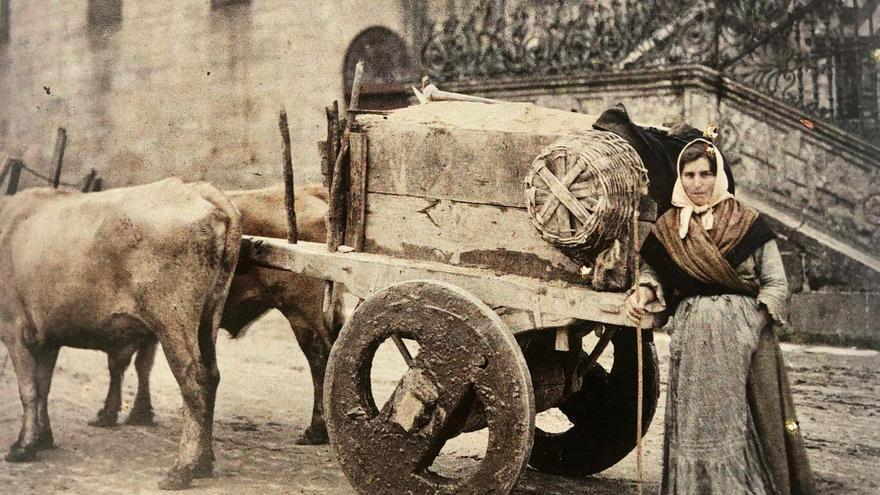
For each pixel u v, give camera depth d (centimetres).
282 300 508
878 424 506
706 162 336
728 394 330
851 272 729
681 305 341
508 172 368
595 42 847
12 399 666
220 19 829
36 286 486
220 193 457
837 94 775
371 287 389
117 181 825
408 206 394
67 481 445
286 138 442
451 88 872
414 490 348
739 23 802
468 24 869
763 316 335
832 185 763
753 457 332
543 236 339
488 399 336
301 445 500
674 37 819
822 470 436
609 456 432
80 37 827
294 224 445
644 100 818
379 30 849
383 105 841
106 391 643
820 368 646
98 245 466
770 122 777
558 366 402
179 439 523
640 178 339
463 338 341
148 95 827
